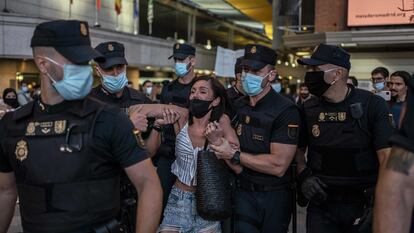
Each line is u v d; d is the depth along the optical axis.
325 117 3.49
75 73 2.07
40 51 2.09
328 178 3.49
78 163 2.08
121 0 28.22
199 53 32.34
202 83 3.50
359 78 15.95
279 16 20.08
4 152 2.21
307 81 3.49
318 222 3.59
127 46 23.64
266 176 3.61
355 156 3.40
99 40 21.19
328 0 15.98
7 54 18.16
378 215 1.90
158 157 4.08
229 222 3.62
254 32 48.62
